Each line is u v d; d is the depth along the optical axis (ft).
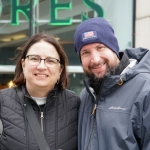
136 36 23.13
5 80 25.88
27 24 24.21
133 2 23.18
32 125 7.52
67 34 23.68
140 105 6.56
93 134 7.14
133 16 23.21
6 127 7.45
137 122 6.56
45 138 7.55
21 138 7.36
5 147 7.31
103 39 7.47
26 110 7.69
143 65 7.35
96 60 7.36
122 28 23.45
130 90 6.98
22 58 8.13
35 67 7.67
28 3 24.13
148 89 6.60
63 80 8.55
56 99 8.13
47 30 23.97
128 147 6.50
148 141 6.49
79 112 8.06
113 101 7.07
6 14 24.45
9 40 24.49
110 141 6.70
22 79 8.25
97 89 7.51
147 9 22.65
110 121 6.82
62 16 23.82
